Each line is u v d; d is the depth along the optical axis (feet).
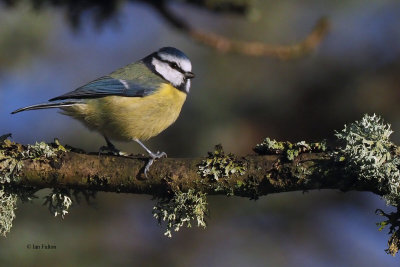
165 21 33.96
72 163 21.67
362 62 41.11
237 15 33.35
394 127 38.88
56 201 22.67
